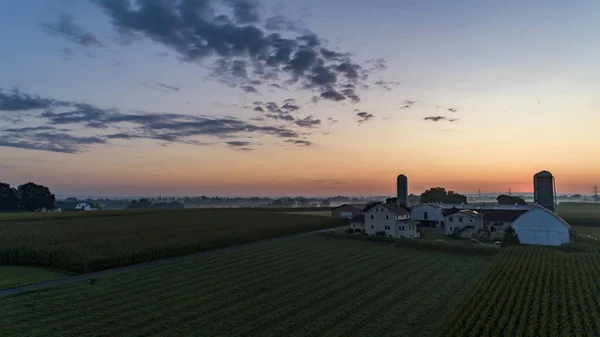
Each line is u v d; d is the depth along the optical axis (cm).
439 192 14712
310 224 8644
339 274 3975
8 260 4588
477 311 2630
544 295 2975
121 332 2412
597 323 2369
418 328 2486
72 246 4806
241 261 4738
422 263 4594
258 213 11744
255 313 2753
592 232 7844
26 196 14450
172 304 2964
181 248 5278
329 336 2347
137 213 11050
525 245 5938
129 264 4575
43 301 3028
